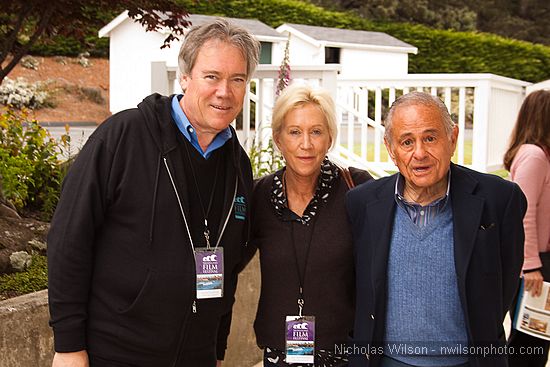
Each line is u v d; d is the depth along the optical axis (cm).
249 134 607
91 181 217
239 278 424
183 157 233
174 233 225
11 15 495
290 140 261
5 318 291
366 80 822
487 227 233
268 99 705
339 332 266
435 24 3838
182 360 236
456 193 236
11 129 574
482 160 773
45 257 430
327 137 263
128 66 1780
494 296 232
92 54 2784
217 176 242
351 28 3100
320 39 2370
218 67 226
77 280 219
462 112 777
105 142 222
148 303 223
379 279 237
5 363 289
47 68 2577
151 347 226
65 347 219
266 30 2019
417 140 228
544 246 334
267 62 1981
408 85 798
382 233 240
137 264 222
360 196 253
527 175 330
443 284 234
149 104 232
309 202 268
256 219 273
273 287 270
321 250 263
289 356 263
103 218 222
